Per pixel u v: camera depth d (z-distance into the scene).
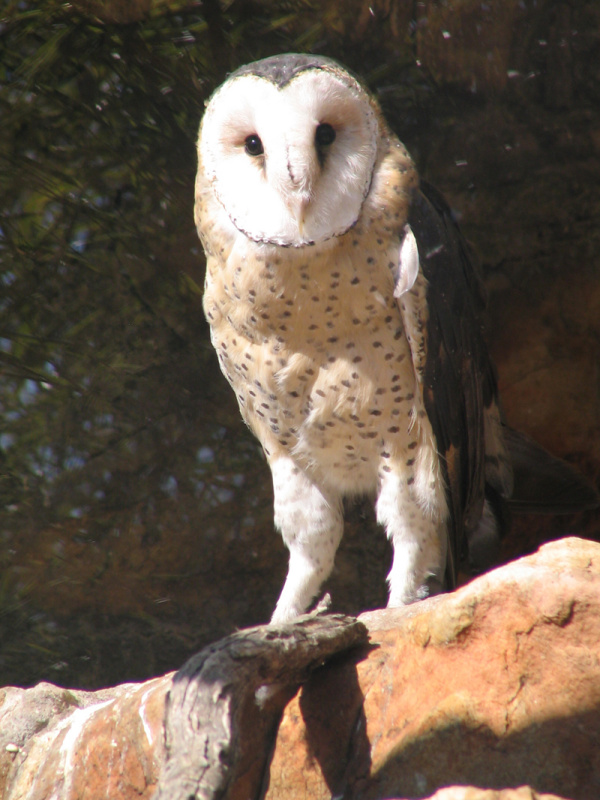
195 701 3.78
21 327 8.78
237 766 3.78
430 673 3.92
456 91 9.14
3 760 5.47
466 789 3.20
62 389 8.83
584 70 9.02
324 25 8.77
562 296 9.02
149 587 8.73
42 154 8.73
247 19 8.66
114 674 8.48
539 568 3.72
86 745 5.07
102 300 8.95
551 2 8.95
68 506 8.77
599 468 8.89
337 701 4.18
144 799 4.72
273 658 3.96
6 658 8.35
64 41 8.47
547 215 9.11
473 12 8.92
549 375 8.94
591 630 3.57
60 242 8.76
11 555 8.59
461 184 9.23
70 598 8.60
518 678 3.66
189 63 8.74
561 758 3.48
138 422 8.98
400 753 3.83
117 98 8.78
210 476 9.01
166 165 8.90
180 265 9.04
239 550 8.95
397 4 8.88
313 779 4.12
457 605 3.84
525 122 9.14
